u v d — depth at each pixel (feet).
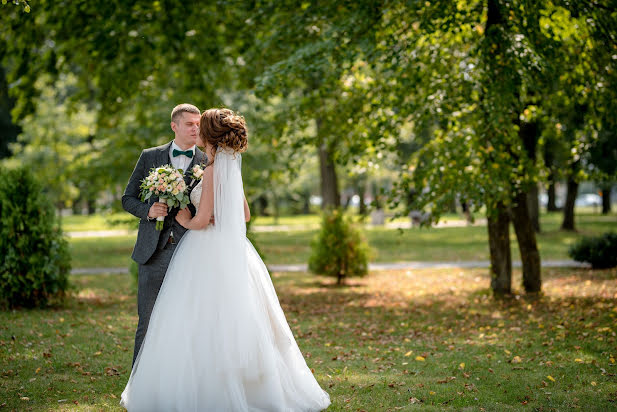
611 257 42.91
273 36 31.99
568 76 27.48
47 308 29.73
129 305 31.68
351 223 42.47
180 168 14.57
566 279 39.50
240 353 12.62
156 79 44.73
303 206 186.60
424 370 18.19
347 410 13.96
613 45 25.93
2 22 34.35
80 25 35.50
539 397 15.10
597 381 16.58
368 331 25.70
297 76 30.89
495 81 25.91
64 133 81.46
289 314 30.30
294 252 65.77
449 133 28.55
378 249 66.80
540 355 19.99
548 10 23.91
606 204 130.11
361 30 27.94
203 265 13.24
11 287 28.63
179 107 14.70
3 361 18.42
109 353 20.10
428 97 28.96
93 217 158.10
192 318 12.89
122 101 45.50
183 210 13.79
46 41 41.32
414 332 25.29
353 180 122.01
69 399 14.78
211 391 12.46
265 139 35.42
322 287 40.83
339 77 29.91
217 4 35.47
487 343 22.36
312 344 22.67
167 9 35.68
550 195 145.79
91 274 46.65
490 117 25.18
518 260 51.90
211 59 39.93
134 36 37.78
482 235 82.99
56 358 19.01
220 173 13.46
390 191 29.01
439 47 29.40
